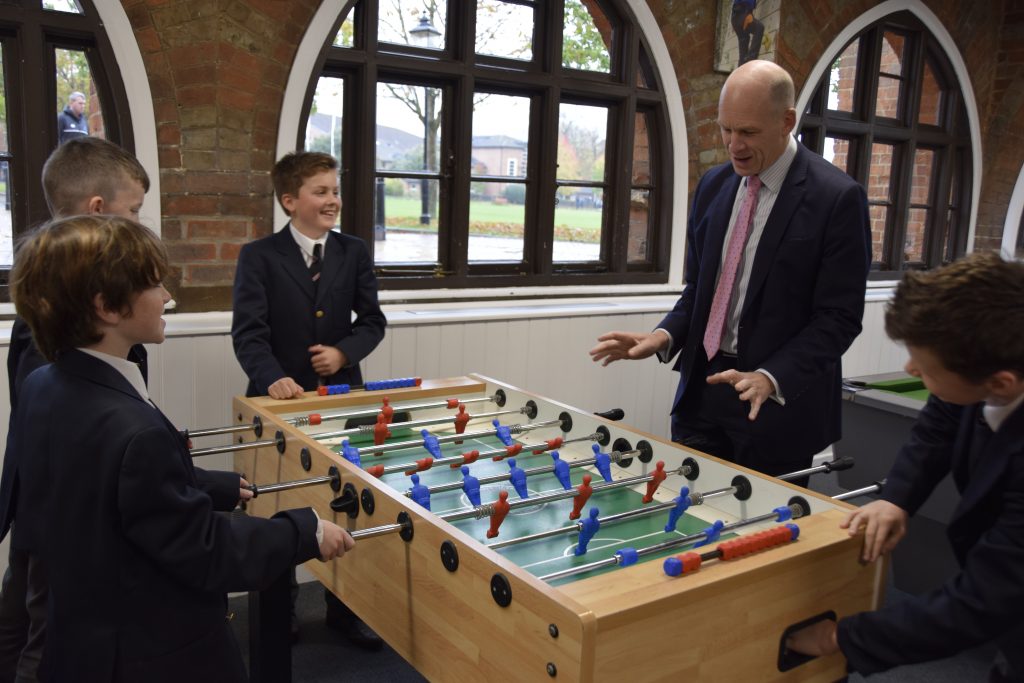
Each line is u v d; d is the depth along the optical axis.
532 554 1.46
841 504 1.47
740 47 3.83
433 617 1.34
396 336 2.98
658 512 1.68
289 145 2.88
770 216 1.96
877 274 4.82
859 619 1.18
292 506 1.84
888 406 2.65
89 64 2.65
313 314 2.37
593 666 1.03
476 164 3.48
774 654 1.25
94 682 1.18
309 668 2.30
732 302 2.05
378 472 1.71
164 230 2.72
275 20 2.80
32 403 1.23
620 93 3.66
